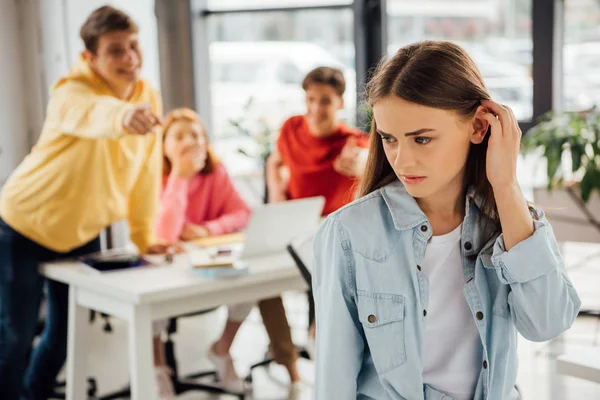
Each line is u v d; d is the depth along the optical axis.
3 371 3.15
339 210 1.42
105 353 4.37
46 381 3.33
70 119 2.97
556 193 4.23
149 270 3.00
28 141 5.03
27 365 3.41
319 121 3.71
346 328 1.38
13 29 4.92
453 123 1.27
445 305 1.40
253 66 5.68
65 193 3.08
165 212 3.56
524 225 1.33
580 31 4.82
